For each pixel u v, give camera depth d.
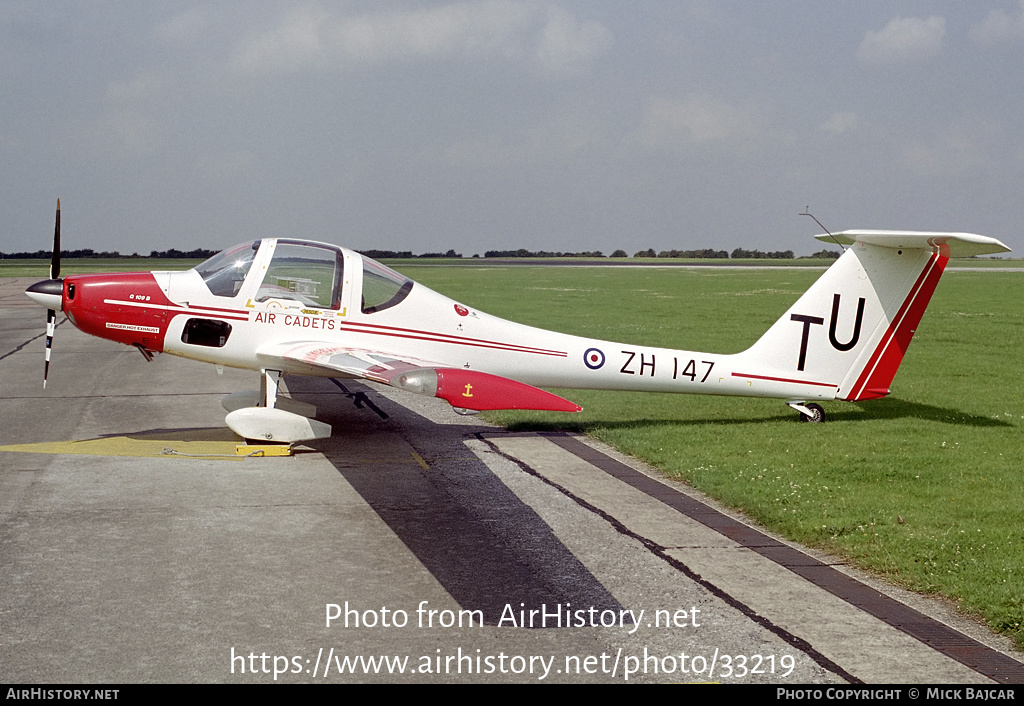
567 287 42.53
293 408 9.88
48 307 9.29
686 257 162.12
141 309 9.00
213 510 6.56
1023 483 7.53
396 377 7.37
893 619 4.73
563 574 5.34
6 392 12.22
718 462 8.27
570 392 12.91
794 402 10.43
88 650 4.17
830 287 10.16
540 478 7.79
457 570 5.38
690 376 10.03
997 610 4.75
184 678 3.90
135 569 5.27
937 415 10.88
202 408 11.09
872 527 6.18
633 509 6.82
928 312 27.36
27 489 7.07
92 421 10.12
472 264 95.12
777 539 6.12
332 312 9.34
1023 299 33.53
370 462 8.32
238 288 9.16
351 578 5.20
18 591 4.89
